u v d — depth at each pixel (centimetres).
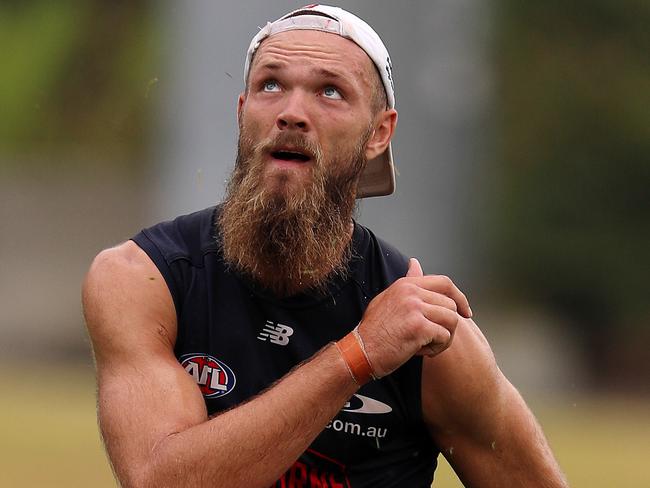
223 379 1160
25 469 2673
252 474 1062
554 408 4569
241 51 4181
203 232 1198
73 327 5956
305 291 1183
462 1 5075
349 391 1089
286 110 1154
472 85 5328
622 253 6169
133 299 1136
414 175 4712
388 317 1098
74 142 7500
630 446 3469
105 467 2738
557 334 6034
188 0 4456
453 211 5056
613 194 6188
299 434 1070
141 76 7481
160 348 1130
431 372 1185
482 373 1202
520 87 6203
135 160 7200
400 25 4566
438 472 2723
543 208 6175
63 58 7662
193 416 1094
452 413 1205
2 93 7662
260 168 1162
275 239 1154
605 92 6203
